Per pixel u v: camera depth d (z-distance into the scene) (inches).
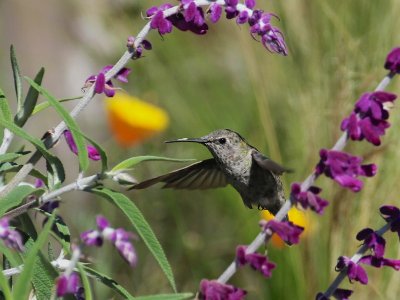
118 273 390.6
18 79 170.9
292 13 394.0
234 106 446.6
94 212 402.3
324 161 134.5
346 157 133.1
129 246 133.0
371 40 366.9
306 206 133.9
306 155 363.3
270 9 405.7
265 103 386.9
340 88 355.9
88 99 168.2
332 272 336.2
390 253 328.5
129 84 471.2
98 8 481.7
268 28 167.5
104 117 471.2
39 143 154.0
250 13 167.8
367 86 351.9
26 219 168.1
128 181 156.4
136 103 378.6
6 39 450.3
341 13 379.2
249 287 375.6
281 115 392.8
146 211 425.1
